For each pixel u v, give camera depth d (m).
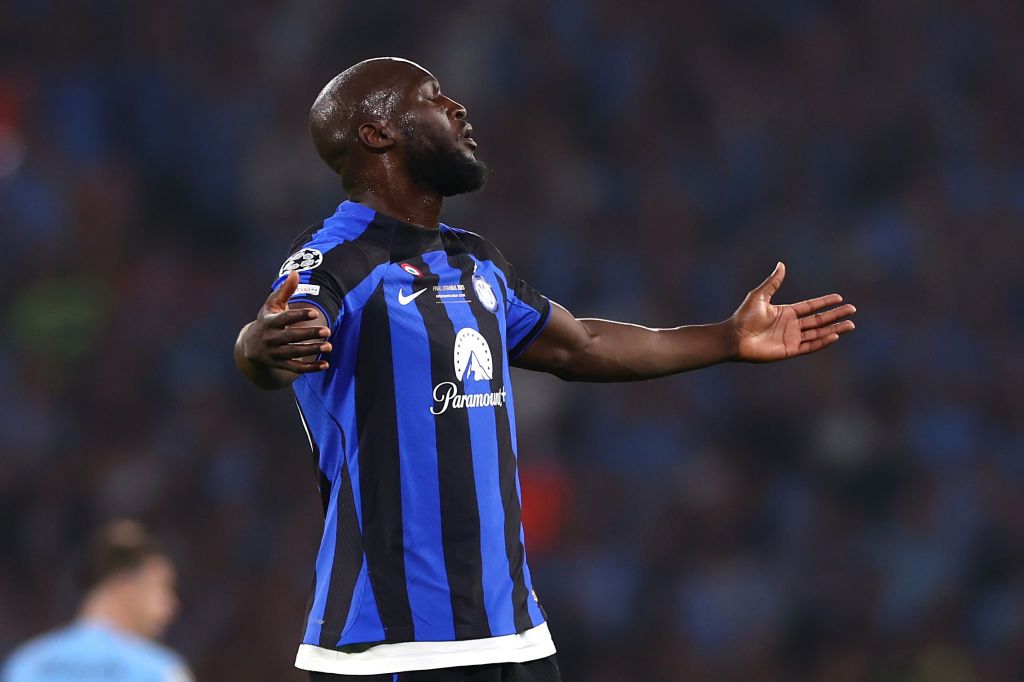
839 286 43.19
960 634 34.47
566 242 44.34
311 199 45.41
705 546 36.53
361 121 10.48
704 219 46.09
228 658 33.97
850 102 48.91
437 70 49.00
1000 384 40.69
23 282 42.41
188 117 47.66
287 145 46.81
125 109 47.62
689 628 34.91
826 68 49.75
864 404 39.19
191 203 46.47
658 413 38.81
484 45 48.91
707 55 50.00
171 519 36.88
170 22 49.78
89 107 47.41
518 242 44.19
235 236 45.84
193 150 47.19
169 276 43.28
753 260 44.31
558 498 36.72
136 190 46.25
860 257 43.56
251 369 9.26
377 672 9.53
